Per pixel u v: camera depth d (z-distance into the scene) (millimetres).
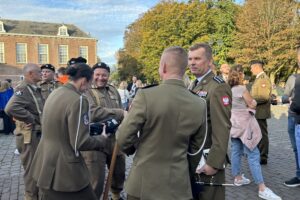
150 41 37656
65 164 2760
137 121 2209
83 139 2730
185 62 2354
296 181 5043
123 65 46062
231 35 33031
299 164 4672
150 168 2217
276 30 29422
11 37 45500
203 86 2717
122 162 4168
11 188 5129
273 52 29125
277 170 5898
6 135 10781
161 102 2213
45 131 2861
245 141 4570
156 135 2215
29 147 3984
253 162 4598
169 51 2350
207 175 2613
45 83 5297
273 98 6395
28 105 4012
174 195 2201
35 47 46750
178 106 2230
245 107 4676
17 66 45938
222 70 5559
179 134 2230
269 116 6090
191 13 35156
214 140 2564
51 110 2814
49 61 47406
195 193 2578
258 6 29484
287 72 30984
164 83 2303
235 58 31438
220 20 33625
